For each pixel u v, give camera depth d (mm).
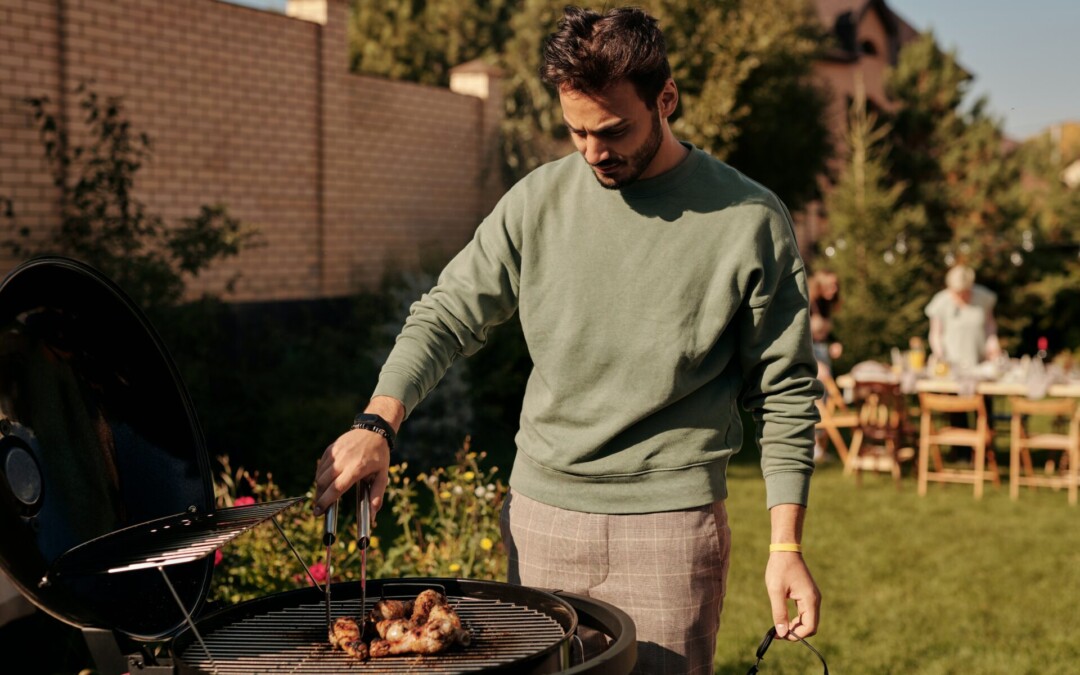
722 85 10516
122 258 5977
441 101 10016
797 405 1946
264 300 8000
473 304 2041
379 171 9258
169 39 7160
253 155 7930
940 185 15641
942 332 8680
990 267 14742
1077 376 8211
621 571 1967
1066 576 5641
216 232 6477
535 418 2055
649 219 1925
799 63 12016
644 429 1960
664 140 1899
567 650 1604
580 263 1957
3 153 6047
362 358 7652
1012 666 4305
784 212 1977
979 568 5770
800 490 1899
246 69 7824
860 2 19828
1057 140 16016
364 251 9125
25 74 6188
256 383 6727
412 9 18016
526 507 2070
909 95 16312
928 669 4250
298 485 5879
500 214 2049
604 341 1942
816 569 5715
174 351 6168
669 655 1950
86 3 6508
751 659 4281
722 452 1994
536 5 11609
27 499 1514
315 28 8469
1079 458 7875
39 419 1601
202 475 1879
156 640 1628
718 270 1905
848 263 13539
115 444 1752
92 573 1469
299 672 1526
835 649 4449
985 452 9305
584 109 1720
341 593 1905
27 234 5844
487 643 1662
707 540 1965
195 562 1834
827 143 13328
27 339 1616
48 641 3506
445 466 7223
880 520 6875
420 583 1930
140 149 6977
